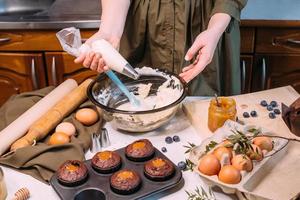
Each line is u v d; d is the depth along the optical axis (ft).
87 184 2.60
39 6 6.81
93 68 3.25
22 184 2.73
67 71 5.77
